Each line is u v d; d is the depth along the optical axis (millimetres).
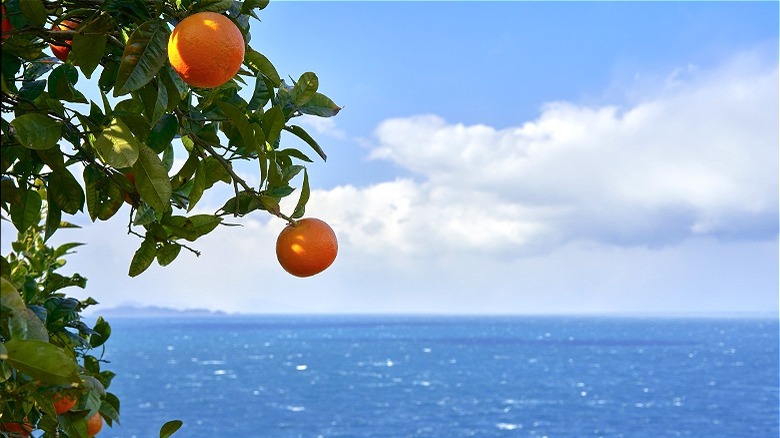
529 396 60594
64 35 1495
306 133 1672
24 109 1494
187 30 1363
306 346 138750
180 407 54062
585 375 78625
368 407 54344
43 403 1637
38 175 1657
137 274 1805
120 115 1491
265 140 1604
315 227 1686
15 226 1700
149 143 1549
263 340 164000
